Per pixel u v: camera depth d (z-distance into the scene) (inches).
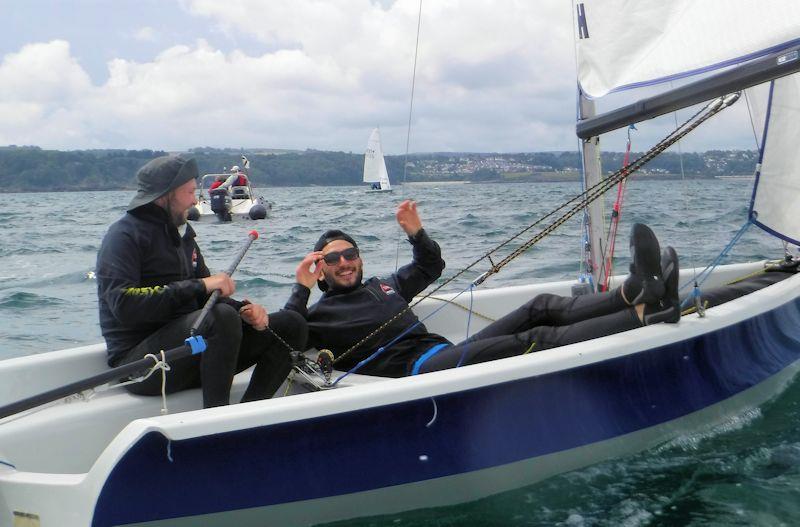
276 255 410.3
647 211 451.8
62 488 81.9
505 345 110.1
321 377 115.8
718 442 110.7
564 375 96.5
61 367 112.6
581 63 132.6
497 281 263.6
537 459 95.2
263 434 82.9
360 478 87.4
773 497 94.3
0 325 235.0
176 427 78.8
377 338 121.5
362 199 1192.2
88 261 402.9
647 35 117.5
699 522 89.2
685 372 108.6
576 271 280.1
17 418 100.1
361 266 127.1
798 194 146.1
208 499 82.5
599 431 99.2
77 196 2659.9
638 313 108.0
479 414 91.5
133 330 107.2
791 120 143.2
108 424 104.0
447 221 525.7
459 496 92.4
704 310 114.0
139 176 106.8
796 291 133.5
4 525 85.8
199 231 615.8
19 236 589.6
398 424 88.0
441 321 154.9
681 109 115.1
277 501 84.7
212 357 100.3
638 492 96.5
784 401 126.5
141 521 80.6
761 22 96.6
